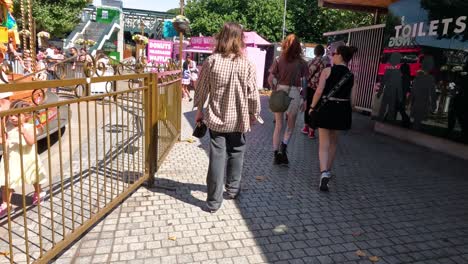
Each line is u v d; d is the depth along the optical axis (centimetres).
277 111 499
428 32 686
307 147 662
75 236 286
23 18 1025
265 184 454
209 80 345
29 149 337
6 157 231
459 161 604
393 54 787
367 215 379
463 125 606
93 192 394
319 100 436
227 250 299
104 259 278
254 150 620
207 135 709
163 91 494
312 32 2908
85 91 297
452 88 627
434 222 369
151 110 406
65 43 2469
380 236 335
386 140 759
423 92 693
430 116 677
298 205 395
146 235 316
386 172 530
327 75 430
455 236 341
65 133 693
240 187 416
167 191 414
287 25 2848
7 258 266
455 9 628
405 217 378
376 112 842
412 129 724
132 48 3078
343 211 386
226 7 3028
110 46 2881
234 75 338
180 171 484
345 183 475
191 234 321
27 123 328
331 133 445
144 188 419
